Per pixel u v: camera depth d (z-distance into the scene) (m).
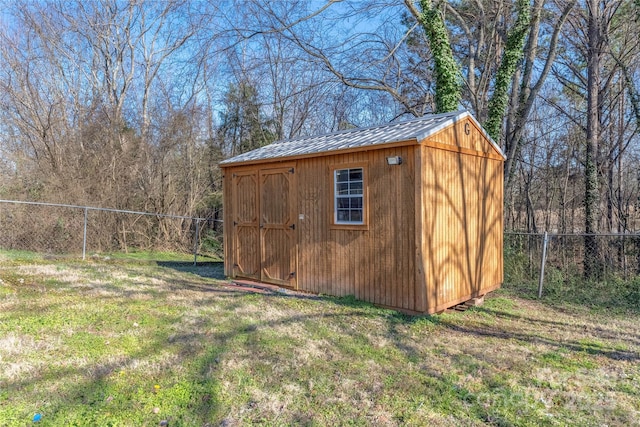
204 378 3.59
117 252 12.71
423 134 5.59
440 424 2.96
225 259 8.76
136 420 2.92
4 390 3.26
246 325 5.12
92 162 12.78
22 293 6.33
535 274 8.99
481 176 7.17
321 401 3.26
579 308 6.74
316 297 6.75
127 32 16.39
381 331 5.03
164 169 14.71
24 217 10.82
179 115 15.06
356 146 6.17
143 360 3.93
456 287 6.39
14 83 13.05
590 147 9.36
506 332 5.32
